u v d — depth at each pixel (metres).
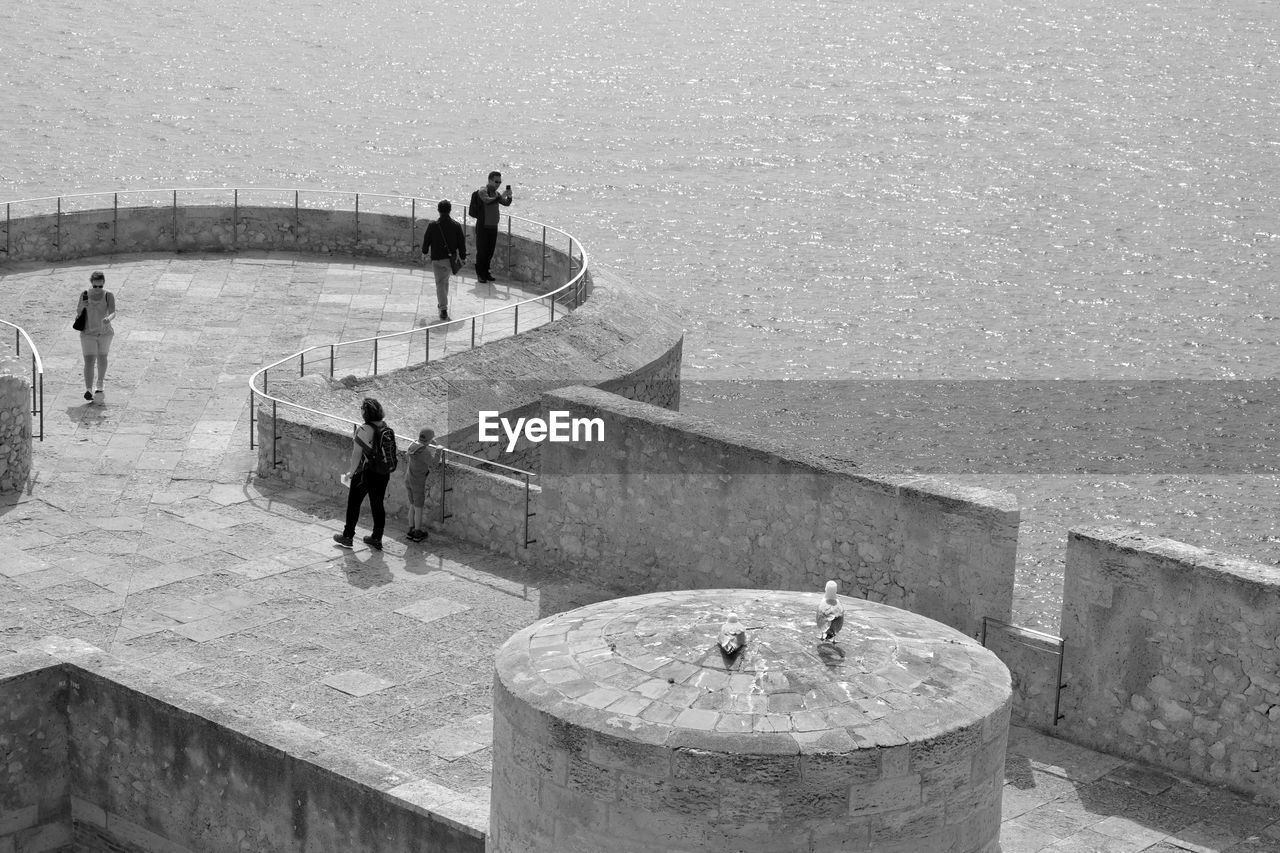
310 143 106.94
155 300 37.44
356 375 31.81
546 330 35.44
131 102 116.31
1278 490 53.44
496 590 24.34
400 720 20.28
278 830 18.00
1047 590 46.97
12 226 39.66
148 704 18.95
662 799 13.40
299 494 27.61
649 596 16.12
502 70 142.50
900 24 175.88
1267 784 18.28
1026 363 65.69
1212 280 76.75
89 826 19.97
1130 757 19.31
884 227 87.75
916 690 14.05
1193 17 173.50
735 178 100.06
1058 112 122.25
